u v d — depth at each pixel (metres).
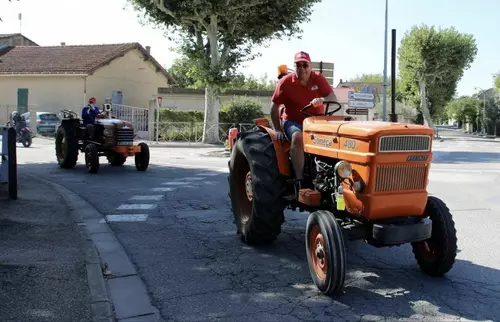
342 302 4.59
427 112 49.47
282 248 6.33
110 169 14.29
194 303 4.56
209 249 6.28
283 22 23.03
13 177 8.54
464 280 5.18
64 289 4.64
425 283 5.09
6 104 33.47
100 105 33.31
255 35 24.02
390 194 4.68
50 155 18.16
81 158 16.89
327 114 5.94
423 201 4.85
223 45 25.03
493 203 9.59
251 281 5.14
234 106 31.83
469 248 6.38
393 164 4.67
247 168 6.69
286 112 6.00
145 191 10.44
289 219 7.96
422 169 4.83
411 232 4.64
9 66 33.84
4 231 6.56
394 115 16.53
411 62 48.28
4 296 4.42
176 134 30.19
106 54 34.09
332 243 4.54
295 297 4.71
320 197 5.18
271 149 6.02
